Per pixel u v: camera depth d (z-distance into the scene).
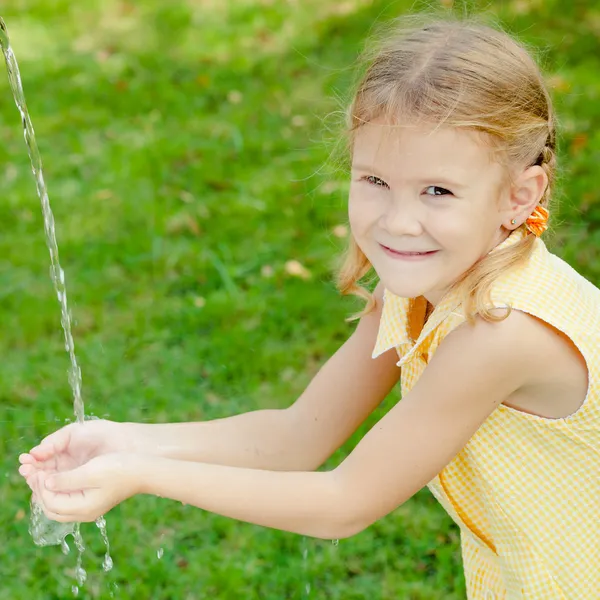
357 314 2.49
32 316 4.88
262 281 5.09
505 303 2.02
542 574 2.25
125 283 5.15
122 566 3.48
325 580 3.44
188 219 5.64
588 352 2.05
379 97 2.00
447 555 3.47
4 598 3.38
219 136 6.61
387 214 2.04
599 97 6.50
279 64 7.73
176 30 8.61
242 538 3.60
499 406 2.14
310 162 6.17
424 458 2.07
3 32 2.68
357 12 8.45
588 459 2.17
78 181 6.16
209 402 4.31
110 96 7.36
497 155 2.01
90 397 4.35
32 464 2.33
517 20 7.61
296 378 4.43
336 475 2.08
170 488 2.04
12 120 7.04
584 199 5.37
